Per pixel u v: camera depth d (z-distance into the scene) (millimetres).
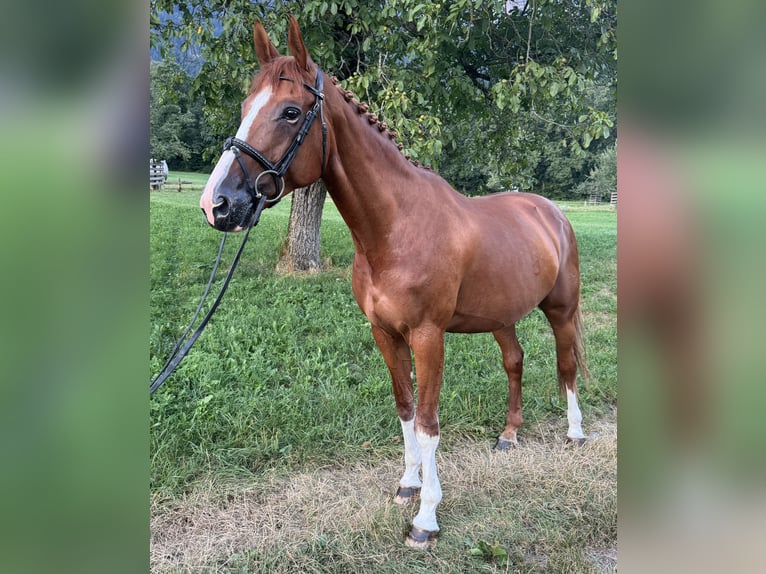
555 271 2768
